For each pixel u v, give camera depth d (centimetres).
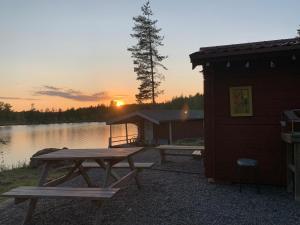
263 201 540
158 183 700
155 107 3481
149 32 3450
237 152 646
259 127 629
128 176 583
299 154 529
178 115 2605
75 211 528
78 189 473
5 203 613
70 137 5303
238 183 661
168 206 528
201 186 653
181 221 458
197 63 638
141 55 3444
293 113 557
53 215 514
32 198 462
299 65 599
